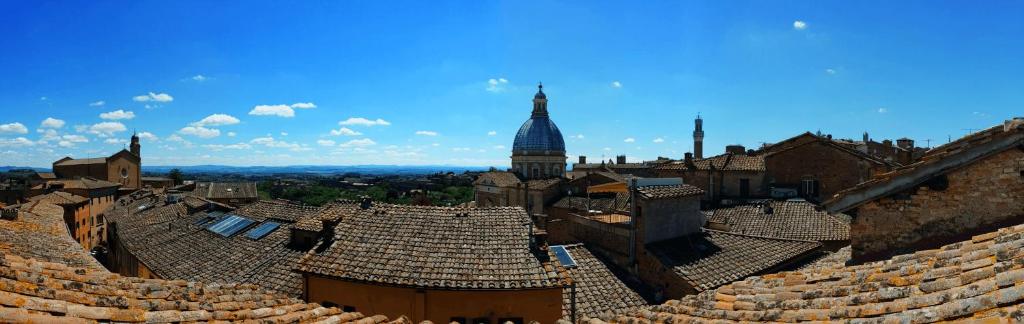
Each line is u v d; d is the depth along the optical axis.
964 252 9.43
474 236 23.91
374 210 27.50
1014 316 6.14
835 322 7.66
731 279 25.78
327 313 10.41
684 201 30.53
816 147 49.34
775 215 39.91
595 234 30.77
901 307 7.59
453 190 150.88
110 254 56.44
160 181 130.00
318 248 24.38
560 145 95.50
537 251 22.64
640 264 27.83
